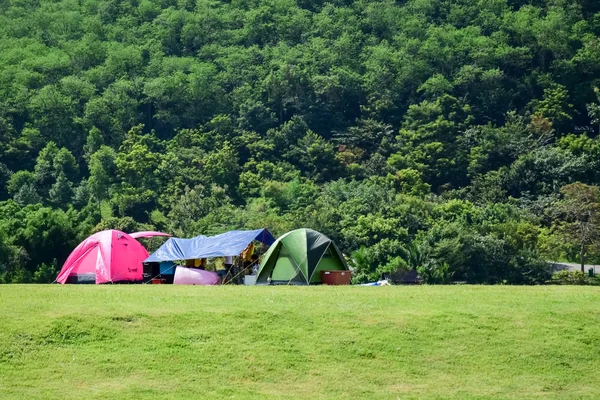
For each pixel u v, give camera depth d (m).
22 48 180.50
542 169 118.88
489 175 121.12
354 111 163.62
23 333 21.81
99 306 23.78
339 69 166.38
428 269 76.25
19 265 68.69
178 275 36.31
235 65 174.50
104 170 125.19
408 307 24.98
